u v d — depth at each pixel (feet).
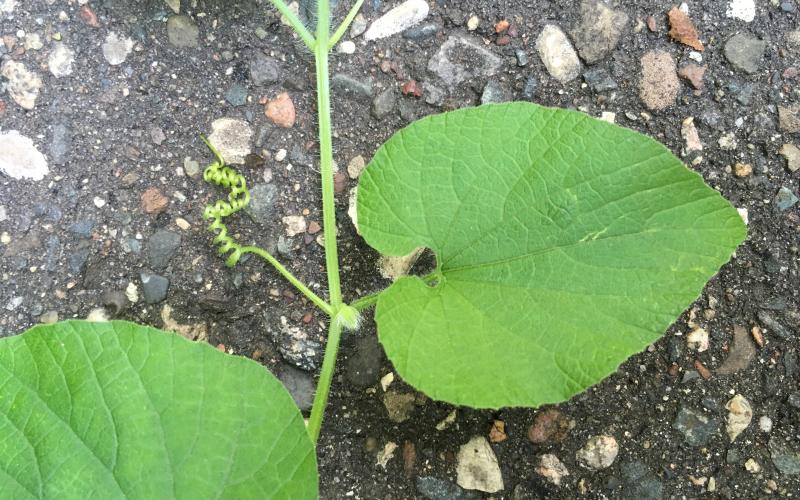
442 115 0.55
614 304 0.50
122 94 0.66
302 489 0.49
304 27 0.65
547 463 0.65
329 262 0.62
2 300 0.64
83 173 0.65
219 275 0.65
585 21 0.69
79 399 0.49
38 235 0.65
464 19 0.69
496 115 0.54
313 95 0.68
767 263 0.67
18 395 0.49
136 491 0.48
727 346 0.66
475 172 0.54
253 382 0.50
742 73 0.69
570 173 0.52
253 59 0.68
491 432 0.65
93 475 0.48
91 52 0.66
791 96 0.69
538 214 0.53
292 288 0.66
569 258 0.52
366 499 0.64
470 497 0.64
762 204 0.67
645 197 0.51
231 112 0.67
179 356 0.50
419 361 0.50
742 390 0.65
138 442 0.48
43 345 0.49
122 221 0.65
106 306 0.64
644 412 0.65
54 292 0.64
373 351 0.65
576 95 0.69
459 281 0.53
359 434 0.65
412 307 0.52
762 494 0.64
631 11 0.69
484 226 0.54
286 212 0.67
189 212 0.66
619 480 0.64
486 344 0.50
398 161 0.55
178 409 0.49
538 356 0.49
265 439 0.49
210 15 0.68
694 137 0.68
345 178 0.68
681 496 0.64
